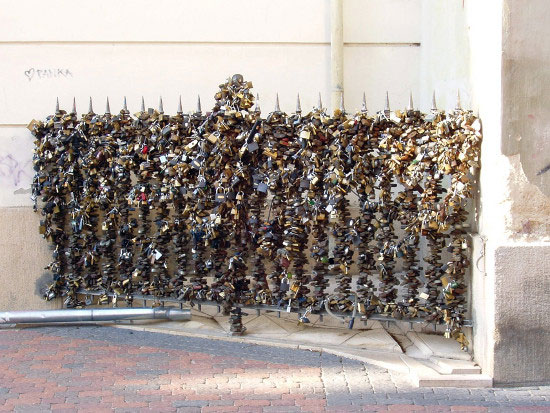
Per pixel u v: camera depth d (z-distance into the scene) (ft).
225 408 14.75
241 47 22.24
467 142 16.47
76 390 15.64
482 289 16.40
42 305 21.20
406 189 17.57
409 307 17.90
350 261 18.35
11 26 21.59
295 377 16.46
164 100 22.16
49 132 20.59
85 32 21.84
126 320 20.36
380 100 22.74
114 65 22.00
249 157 18.63
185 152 18.90
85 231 20.67
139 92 22.08
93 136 20.08
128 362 17.33
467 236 17.24
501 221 15.74
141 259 20.18
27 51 21.70
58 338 19.17
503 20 15.33
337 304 18.51
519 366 15.97
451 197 16.60
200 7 22.07
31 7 21.65
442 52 20.48
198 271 19.69
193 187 19.07
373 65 22.67
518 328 15.85
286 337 18.98
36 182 20.68
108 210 20.47
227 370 16.85
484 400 15.28
